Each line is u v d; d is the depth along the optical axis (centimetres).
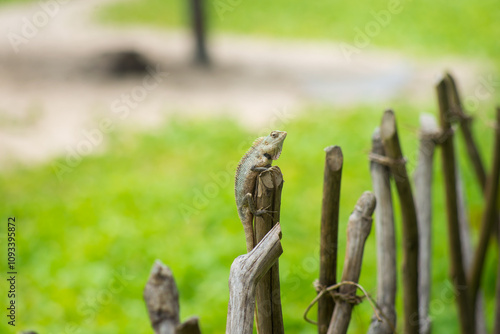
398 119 1082
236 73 1529
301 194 805
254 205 222
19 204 793
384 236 289
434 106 1171
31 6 2411
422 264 347
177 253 649
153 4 2492
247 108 1245
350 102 1251
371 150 294
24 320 534
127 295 574
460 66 1434
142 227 716
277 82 1441
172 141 1048
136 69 1512
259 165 223
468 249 405
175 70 1549
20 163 940
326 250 249
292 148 986
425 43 1678
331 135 1039
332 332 249
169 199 802
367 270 587
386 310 287
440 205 735
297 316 514
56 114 1192
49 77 1457
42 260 647
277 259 220
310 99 1285
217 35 1978
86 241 681
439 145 348
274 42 1862
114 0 2627
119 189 839
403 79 1396
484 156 852
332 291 252
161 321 183
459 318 401
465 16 1909
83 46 1770
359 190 799
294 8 2231
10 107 1231
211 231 704
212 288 575
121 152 1004
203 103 1277
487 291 556
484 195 403
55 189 852
